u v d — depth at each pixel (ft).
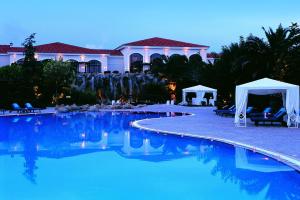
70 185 31.96
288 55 104.22
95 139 60.44
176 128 67.92
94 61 238.27
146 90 191.83
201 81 186.50
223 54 150.51
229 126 71.51
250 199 27.99
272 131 62.28
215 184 32.12
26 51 177.68
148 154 46.88
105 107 140.46
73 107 129.08
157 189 30.78
